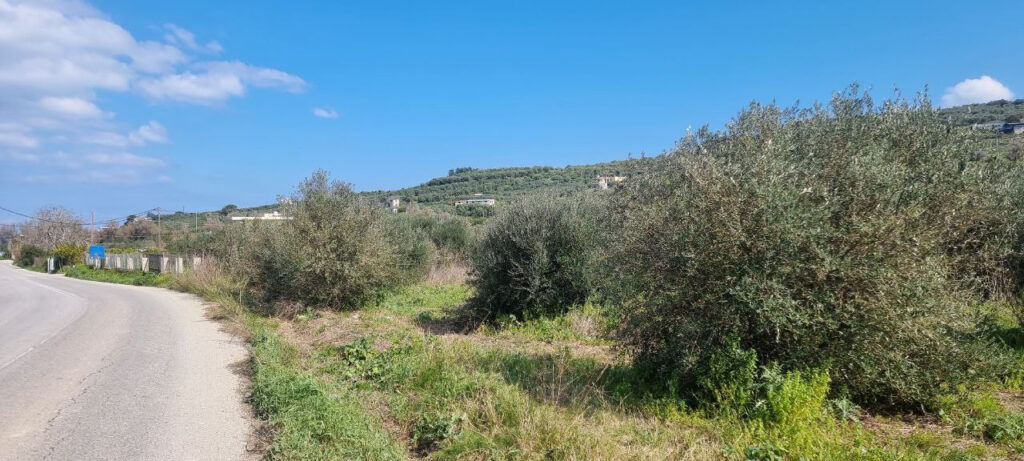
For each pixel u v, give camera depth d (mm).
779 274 5211
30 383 7473
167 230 58938
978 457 4535
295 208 15117
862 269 5035
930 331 5207
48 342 10758
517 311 12492
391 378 6980
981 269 7824
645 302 6215
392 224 17281
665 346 6133
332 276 14523
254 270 17297
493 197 58656
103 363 8734
